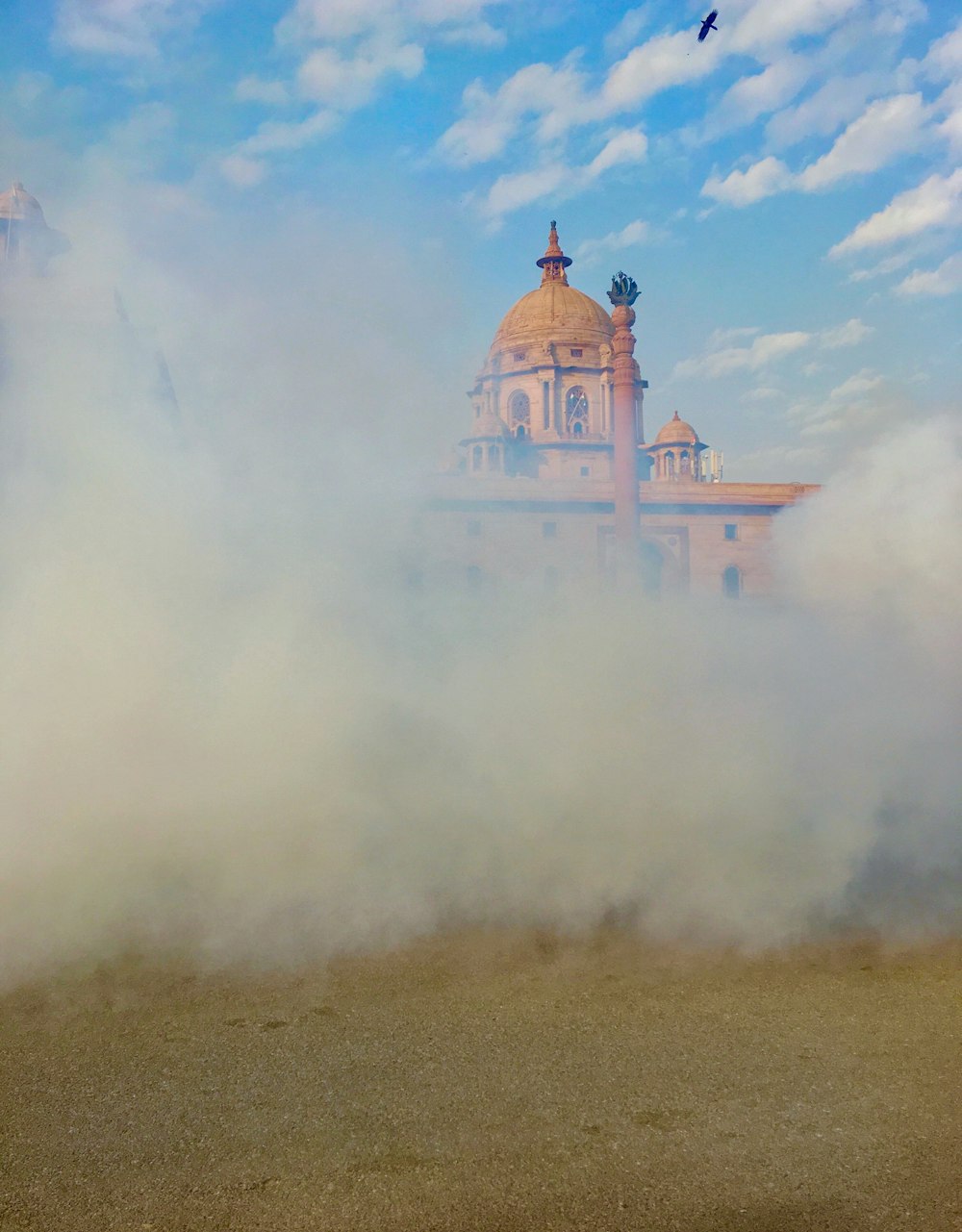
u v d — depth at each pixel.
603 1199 2.31
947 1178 2.39
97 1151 2.56
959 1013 3.45
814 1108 2.75
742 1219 2.23
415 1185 2.39
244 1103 2.81
